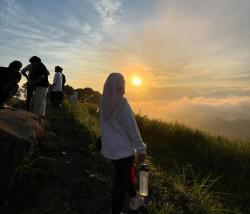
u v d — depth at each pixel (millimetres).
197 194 5727
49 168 5258
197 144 11031
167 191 5781
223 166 9336
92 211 4461
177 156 9984
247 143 11227
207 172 8844
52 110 12844
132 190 4164
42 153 5996
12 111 6375
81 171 5629
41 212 4168
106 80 3752
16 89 6586
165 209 4680
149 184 5777
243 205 6934
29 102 8859
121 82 3693
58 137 7516
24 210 4141
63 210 4316
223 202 6801
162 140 11812
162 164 8914
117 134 3713
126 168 3764
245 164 9453
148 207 4801
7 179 4203
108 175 5816
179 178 6797
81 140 7652
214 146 10883
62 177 5188
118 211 3875
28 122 5809
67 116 10781
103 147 3783
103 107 3734
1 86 6371
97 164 6211
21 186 4363
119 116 3652
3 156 4211
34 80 8703
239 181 8352
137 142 3654
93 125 9516
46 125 8227
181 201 5520
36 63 8812
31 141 4629
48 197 4527
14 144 4324
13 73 6438
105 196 4938
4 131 4383
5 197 4199
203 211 5332
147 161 7859
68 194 4734
